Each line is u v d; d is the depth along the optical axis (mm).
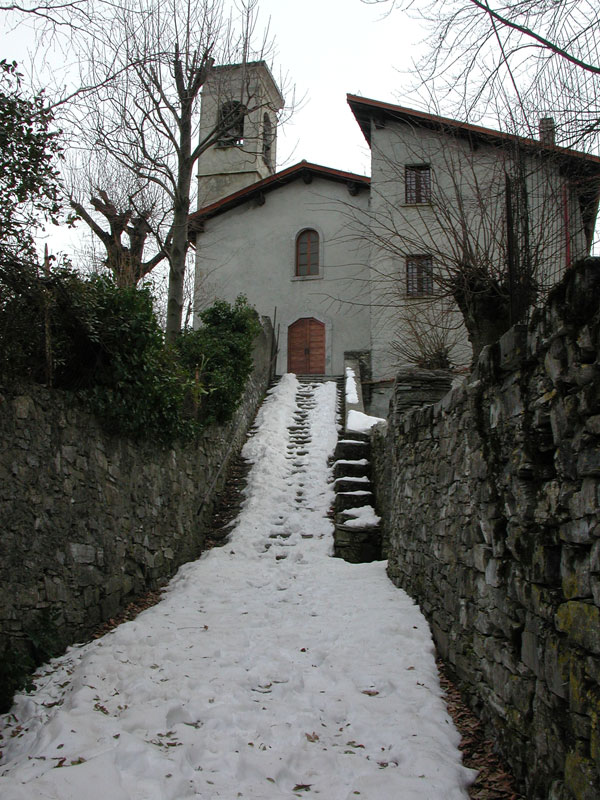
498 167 6879
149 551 7809
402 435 7648
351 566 8773
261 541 9820
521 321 4273
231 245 21484
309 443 13602
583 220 6148
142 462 7758
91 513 6336
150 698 4480
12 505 5051
